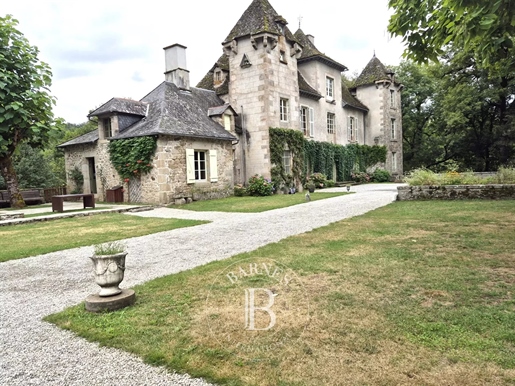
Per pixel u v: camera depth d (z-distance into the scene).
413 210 9.38
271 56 17.50
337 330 2.86
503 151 26.69
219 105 18.50
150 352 2.64
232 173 16.77
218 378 2.29
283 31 18.55
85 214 11.13
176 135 13.90
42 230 8.60
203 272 4.56
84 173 16.92
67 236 7.73
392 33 5.40
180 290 3.95
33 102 12.95
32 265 5.46
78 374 2.41
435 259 4.73
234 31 18.03
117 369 2.46
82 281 4.61
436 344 2.58
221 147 16.19
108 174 15.48
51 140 14.61
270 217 9.41
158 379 2.32
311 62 22.03
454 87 25.84
